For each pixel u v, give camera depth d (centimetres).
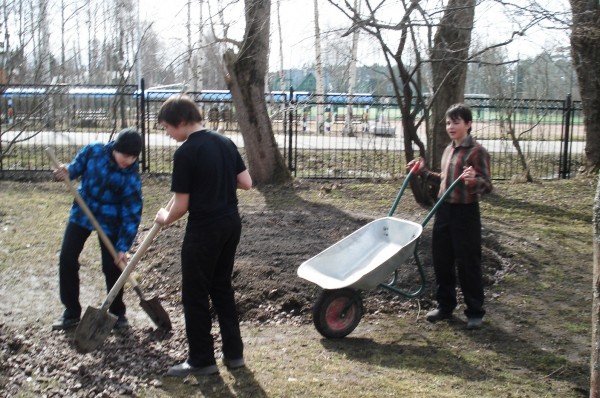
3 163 1380
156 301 525
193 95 1452
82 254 749
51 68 1600
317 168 1440
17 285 654
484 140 1853
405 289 654
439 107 1045
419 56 868
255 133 1157
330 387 446
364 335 558
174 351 500
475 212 559
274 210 951
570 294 670
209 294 473
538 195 1153
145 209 984
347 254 571
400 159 1595
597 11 809
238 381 451
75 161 521
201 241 435
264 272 656
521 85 1611
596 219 355
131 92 1405
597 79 1312
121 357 484
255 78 1137
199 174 430
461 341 548
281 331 566
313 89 2666
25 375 450
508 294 667
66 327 539
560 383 471
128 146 502
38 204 984
